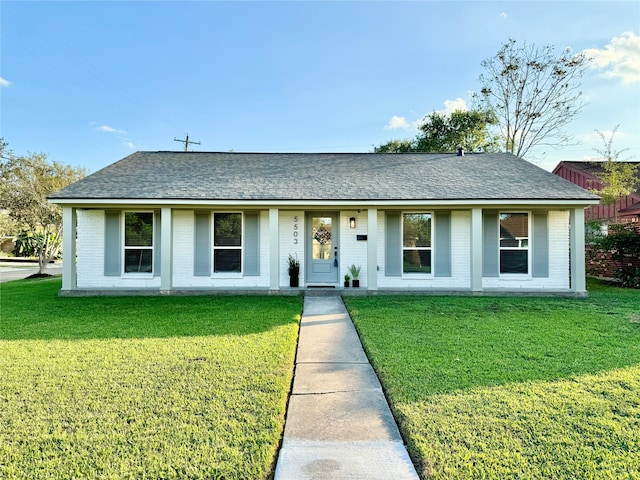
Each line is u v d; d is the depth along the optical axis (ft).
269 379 13.10
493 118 81.00
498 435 9.37
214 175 36.37
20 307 26.50
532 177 34.83
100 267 34.32
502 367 14.19
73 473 7.99
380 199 30.91
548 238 33.94
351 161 41.98
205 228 34.68
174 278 34.55
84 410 10.75
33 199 53.11
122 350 16.31
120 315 23.71
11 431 9.62
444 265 34.47
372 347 16.87
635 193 48.21
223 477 7.89
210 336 18.70
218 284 34.71
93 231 34.22
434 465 8.19
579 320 22.04
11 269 74.69
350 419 10.52
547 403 11.11
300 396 12.12
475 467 8.09
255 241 35.01
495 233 34.12
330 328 21.12
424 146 90.17
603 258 44.21
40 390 12.10
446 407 10.89
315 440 9.37
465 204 30.89
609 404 11.03
